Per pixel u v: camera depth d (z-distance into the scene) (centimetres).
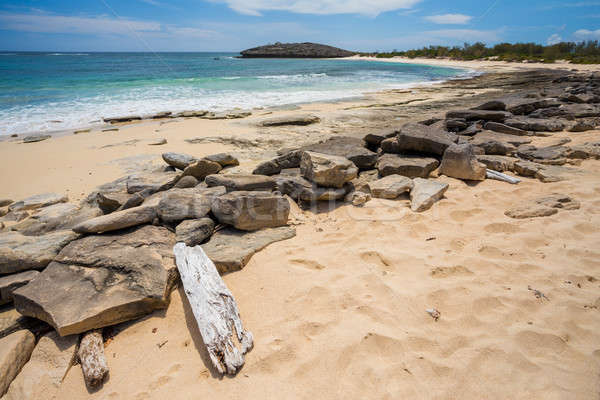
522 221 391
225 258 331
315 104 1549
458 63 5722
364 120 1104
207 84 2402
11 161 758
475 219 410
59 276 293
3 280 300
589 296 270
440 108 1320
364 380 212
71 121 1222
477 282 294
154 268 300
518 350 226
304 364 225
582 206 418
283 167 568
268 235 383
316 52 9475
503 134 776
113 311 262
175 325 270
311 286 297
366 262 333
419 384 208
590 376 205
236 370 225
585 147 643
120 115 1326
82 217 438
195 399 208
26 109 1416
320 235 392
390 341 238
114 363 239
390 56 8544
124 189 553
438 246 353
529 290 281
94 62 5841
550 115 939
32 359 244
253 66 4891
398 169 536
